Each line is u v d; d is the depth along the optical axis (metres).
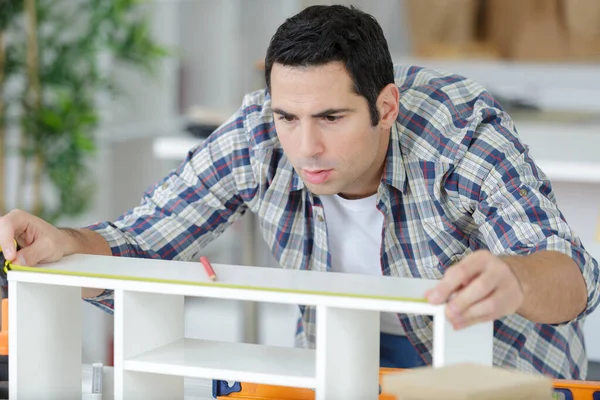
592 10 5.09
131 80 4.56
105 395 1.57
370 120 1.46
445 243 1.67
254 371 1.30
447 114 1.64
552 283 1.27
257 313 3.30
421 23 5.44
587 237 2.84
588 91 4.80
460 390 0.98
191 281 1.27
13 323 1.38
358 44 1.42
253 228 3.29
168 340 1.44
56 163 3.91
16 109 3.95
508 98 4.54
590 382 1.50
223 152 1.78
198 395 1.57
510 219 1.48
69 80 3.89
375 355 1.35
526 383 1.01
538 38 5.24
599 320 2.52
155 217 1.78
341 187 1.47
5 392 1.54
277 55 1.41
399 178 1.63
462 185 1.58
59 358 1.47
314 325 1.90
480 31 5.41
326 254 1.74
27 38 3.76
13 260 1.39
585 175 2.78
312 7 1.46
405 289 1.24
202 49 5.06
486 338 1.22
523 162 1.57
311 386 1.26
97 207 4.30
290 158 1.46
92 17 3.89
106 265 1.40
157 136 4.62
